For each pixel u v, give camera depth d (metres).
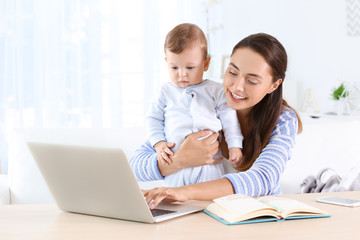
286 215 0.95
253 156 1.48
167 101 1.58
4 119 3.85
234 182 1.20
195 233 0.85
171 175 1.52
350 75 3.37
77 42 4.14
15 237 0.84
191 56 1.50
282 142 1.40
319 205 1.10
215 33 4.71
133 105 4.46
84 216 1.02
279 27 4.04
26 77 3.93
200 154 1.43
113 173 0.91
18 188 1.78
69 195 1.02
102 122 4.32
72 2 4.09
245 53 1.31
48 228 0.91
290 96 3.72
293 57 3.91
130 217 0.96
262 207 0.94
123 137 1.82
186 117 1.51
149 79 4.49
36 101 3.97
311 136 1.93
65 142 1.79
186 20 4.66
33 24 3.92
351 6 3.31
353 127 1.99
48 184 1.04
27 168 1.78
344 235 0.83
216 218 0.96
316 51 3.67
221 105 1.53
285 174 1.88
